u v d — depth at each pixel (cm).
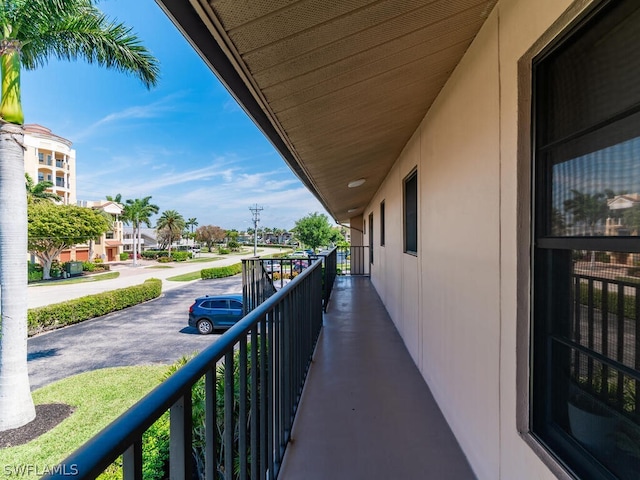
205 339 955
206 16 99
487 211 147
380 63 157
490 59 142
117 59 615
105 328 1101
